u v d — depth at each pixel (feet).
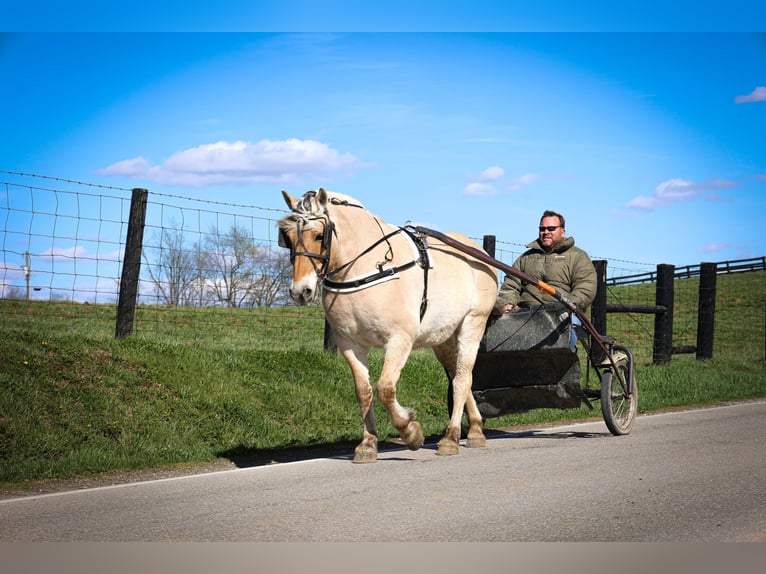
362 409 23.45
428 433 31.71
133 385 29.96
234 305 57.72
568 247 29.78
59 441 24.82
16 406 25.72
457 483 19.27
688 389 44.32
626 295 101.14
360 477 20.51
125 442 25.88
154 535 14.98
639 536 14.64
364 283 22.29
